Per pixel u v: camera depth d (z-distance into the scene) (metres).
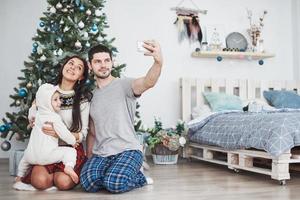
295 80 4.68
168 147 3.69
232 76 4.63
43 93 2.43
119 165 2.29
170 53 4.41
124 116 2.44
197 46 4.48
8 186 2.55
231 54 4.42
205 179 2.80
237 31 4.64
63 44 3.13
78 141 2.51
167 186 2.51
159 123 3.97
